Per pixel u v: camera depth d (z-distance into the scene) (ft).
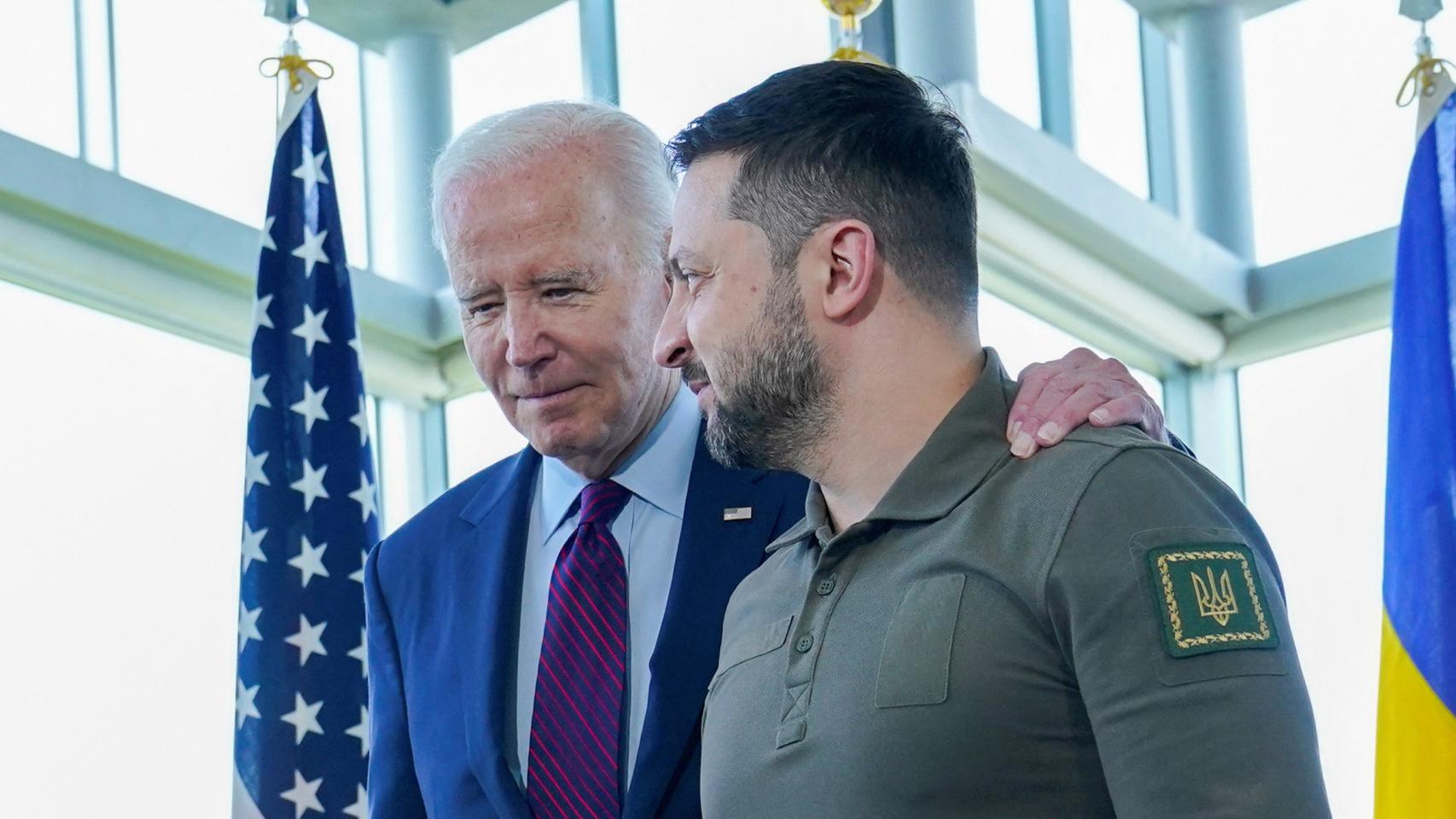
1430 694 14.20
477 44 24.31
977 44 21.56
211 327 20.76
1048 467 5.53
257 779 13.52
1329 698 22.04
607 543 8.05
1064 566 5.26
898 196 5.79
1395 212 22.97
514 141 8.15
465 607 8.19
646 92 23.25
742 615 6.20
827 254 5.76
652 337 8.13
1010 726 5.20
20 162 18.95
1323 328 23.13
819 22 21.88
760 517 7.91
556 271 7.94
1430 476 15.15
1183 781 4.93
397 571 8.55
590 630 7.88
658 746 7.45
